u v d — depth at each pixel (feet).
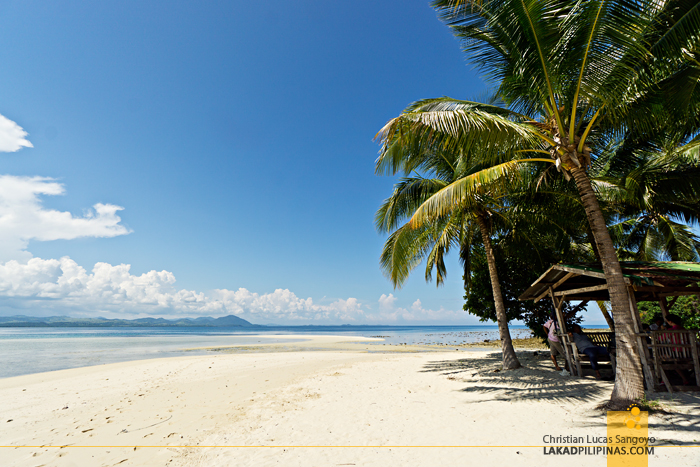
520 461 13.00
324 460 14.08
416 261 41.04
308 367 43.04
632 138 34.40
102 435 18.35
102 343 104.78
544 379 28.04
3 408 24.84
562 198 34.55
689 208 40.91
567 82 21.68
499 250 45.21
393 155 30.35
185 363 49.47
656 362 21.89
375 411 21.24
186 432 18.45
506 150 27.09
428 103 26.05
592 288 26.00
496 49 24.71
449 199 23.72
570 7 18.99
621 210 41.29
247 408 23.09
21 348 84.99
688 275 23.11
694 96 23.82
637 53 19.04
